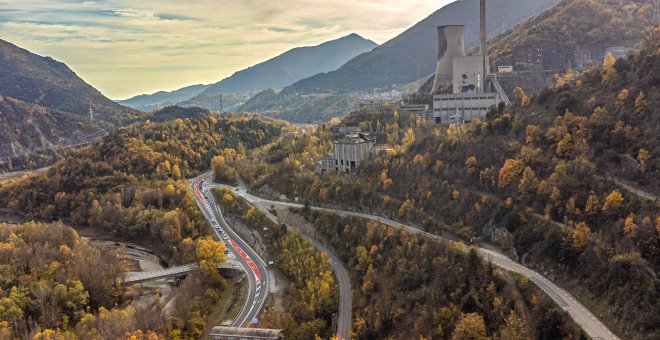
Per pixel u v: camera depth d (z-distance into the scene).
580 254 163.88
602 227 167.00
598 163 188.88
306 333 184.25
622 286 145.50
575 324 140.62
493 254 192.62
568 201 181.12
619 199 165.88
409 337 164.38
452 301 167.50
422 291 180.62
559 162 198.88
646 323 132.25
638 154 180.12
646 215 157.38
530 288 163.38
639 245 149.75
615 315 141.12
